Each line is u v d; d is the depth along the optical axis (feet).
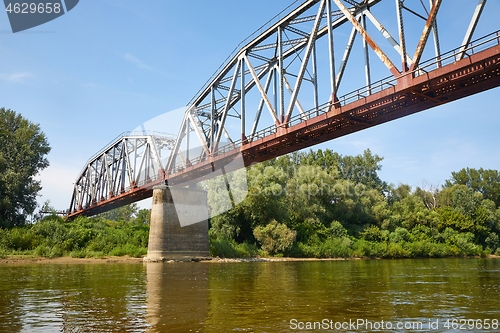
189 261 136.67
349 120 78.18
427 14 64.75
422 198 317.63
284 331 27.50
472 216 243.19
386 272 88.07
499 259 183.11
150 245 134.62
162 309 36.29
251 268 103.09
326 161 288.51
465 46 58.70
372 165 300.81
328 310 35.86
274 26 98.78
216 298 43.86
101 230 173.37
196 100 130.52
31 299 42.91
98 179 214.69
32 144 213.05
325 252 186.50
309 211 210.38
